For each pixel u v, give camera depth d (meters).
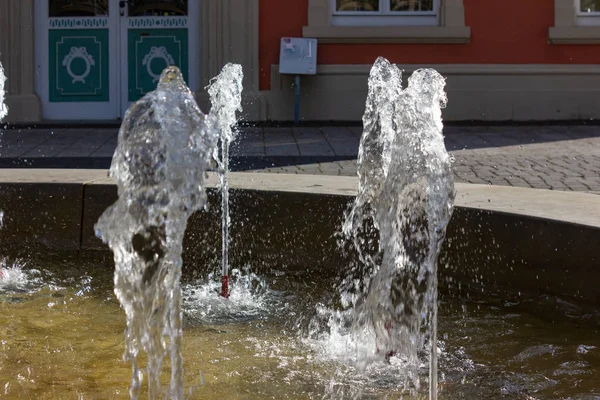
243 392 3.17
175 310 3.18
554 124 13.09
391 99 5.20
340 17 13.65
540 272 4.13
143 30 13.92
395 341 3.72
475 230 4.39
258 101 13.59
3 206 5.34
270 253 5.02
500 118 13.74
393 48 13.66
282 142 11.05
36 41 13.89
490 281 4.36
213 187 5.09
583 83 13.71
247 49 13.59
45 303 4.32
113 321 4.04
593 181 7.83
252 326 4.00
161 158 3.15
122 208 3.16
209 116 3.21
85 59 13.98
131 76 14.00
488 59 13.70
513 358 3.52
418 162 3.66
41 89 13.95
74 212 5.31
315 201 4.91
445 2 13.55
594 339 3.71
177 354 3.15
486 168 8.68
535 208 4.35
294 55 13.34
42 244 5.33
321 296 4.51
